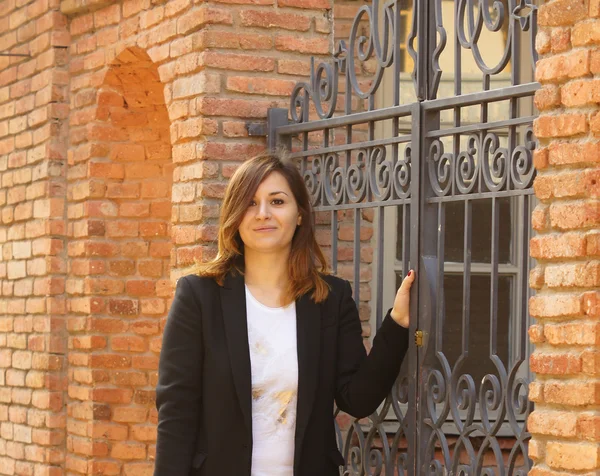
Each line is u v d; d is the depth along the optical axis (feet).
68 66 22.20
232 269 13.16
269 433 12.63
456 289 20.31
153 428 21.24
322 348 13.08
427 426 14.47
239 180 13.19
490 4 21.02
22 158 23.16
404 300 13.89
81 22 21.72
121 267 21.63
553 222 11.85
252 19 18.33
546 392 11.83
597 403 11.31
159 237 21.63
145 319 21.53
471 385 13.87
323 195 16.93
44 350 22.17
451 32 21.38
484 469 13.61
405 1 21.09
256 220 13.00
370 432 15.66
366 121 15.90
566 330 11.62
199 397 12.80
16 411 23.16
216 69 18.16
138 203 21.72
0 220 24.04
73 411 21.89
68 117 22.26
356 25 16.39
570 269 11.62
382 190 15.53
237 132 18.13
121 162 21.72
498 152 13.57
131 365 21.43
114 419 21.39
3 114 24.00
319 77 17.15
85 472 21.38
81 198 21.79
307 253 13.29
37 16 22.67
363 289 20.06
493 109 21.20
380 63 15.66
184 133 18.53
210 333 12.72
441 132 14.35
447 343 20.21
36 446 22.48
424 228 14.56
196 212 18.07
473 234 20.39
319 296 13.14
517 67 13.35
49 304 22.11
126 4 20.43
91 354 21.40
